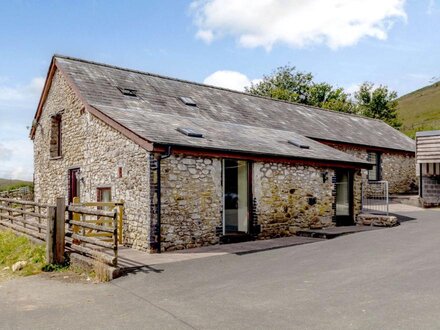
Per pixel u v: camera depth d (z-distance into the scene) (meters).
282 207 12.98
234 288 7.00
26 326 5.60
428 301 5.86
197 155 11.04
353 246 10.58
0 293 7.48
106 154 12.59
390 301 5.92
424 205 19.67
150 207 10.24
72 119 15.29
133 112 13.48
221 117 16.89
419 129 46.47
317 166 14.09
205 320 5.50
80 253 9.70
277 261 9.09
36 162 19.06
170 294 6.79
